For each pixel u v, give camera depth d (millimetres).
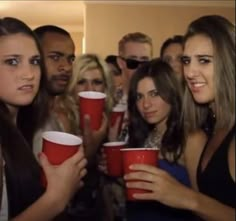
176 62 2283
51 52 1624
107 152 1468
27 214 854
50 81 1613
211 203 917
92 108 1406
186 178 1353
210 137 1127
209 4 4688
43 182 948
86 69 1868
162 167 1394
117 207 1640
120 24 4645
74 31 5844
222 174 991
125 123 1829
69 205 1541
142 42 2682
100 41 4637
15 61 988
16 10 4766
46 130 1268
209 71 1073
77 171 930
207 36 1071
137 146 1676
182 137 1396
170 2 4664
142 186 922
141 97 1652
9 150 915
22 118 1191
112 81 1994
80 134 1526
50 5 4531
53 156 927
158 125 1604
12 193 892
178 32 4727
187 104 1243
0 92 995
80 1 4504
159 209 1358
